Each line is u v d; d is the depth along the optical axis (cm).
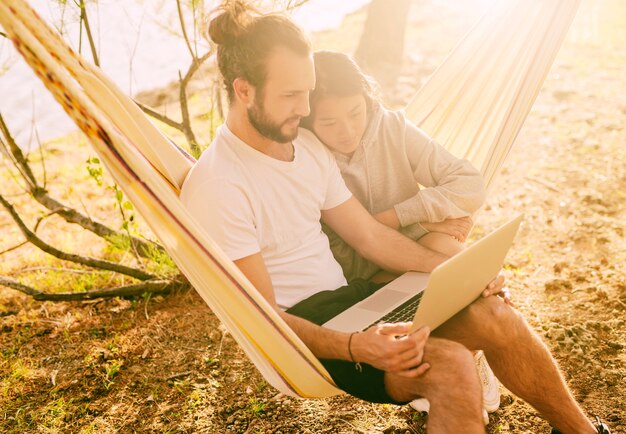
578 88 650
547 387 216
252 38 200
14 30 156
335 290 227
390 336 188
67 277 401
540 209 449
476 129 278
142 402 292
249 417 279
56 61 164
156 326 344
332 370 205
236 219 205
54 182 567
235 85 207
